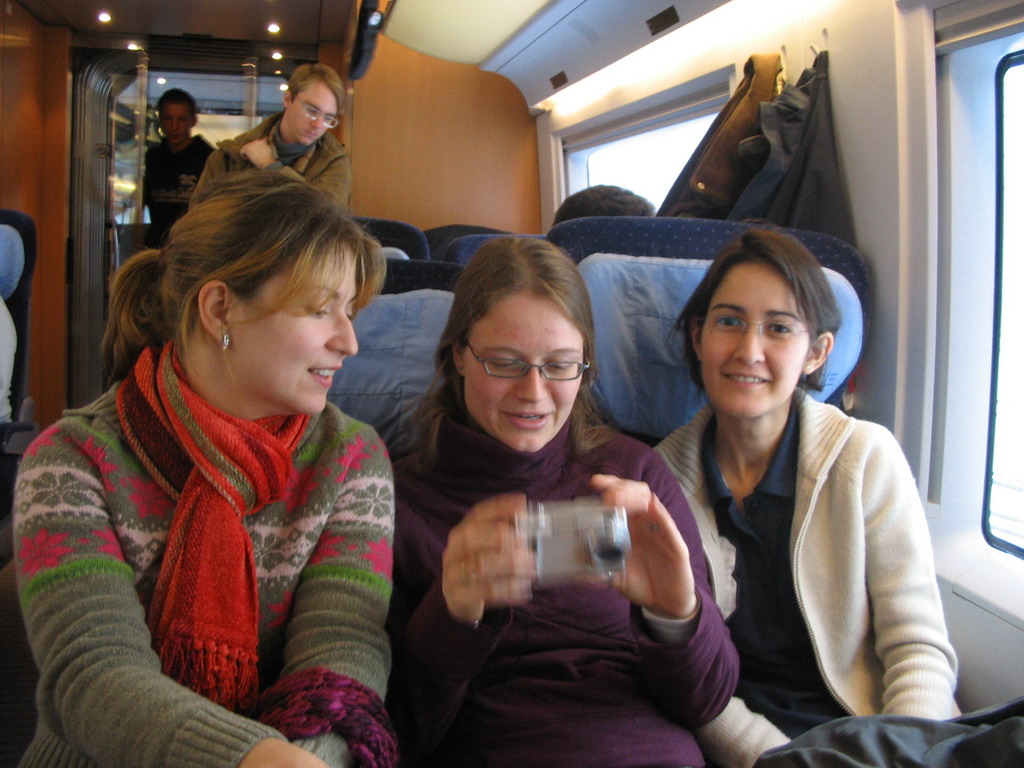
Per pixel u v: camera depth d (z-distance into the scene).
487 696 1.17
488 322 1.20
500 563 0.91
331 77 3.06
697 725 1.15
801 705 1.34
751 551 1.42
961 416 1.88
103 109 5.21
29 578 0.91
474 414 1.26
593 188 2.57
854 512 1.36
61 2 4.63
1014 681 1.59
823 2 2.14
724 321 1.37
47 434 0.99
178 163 5.12
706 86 3.00
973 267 1.84
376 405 1.49
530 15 3.56
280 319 0.97
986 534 1.89
